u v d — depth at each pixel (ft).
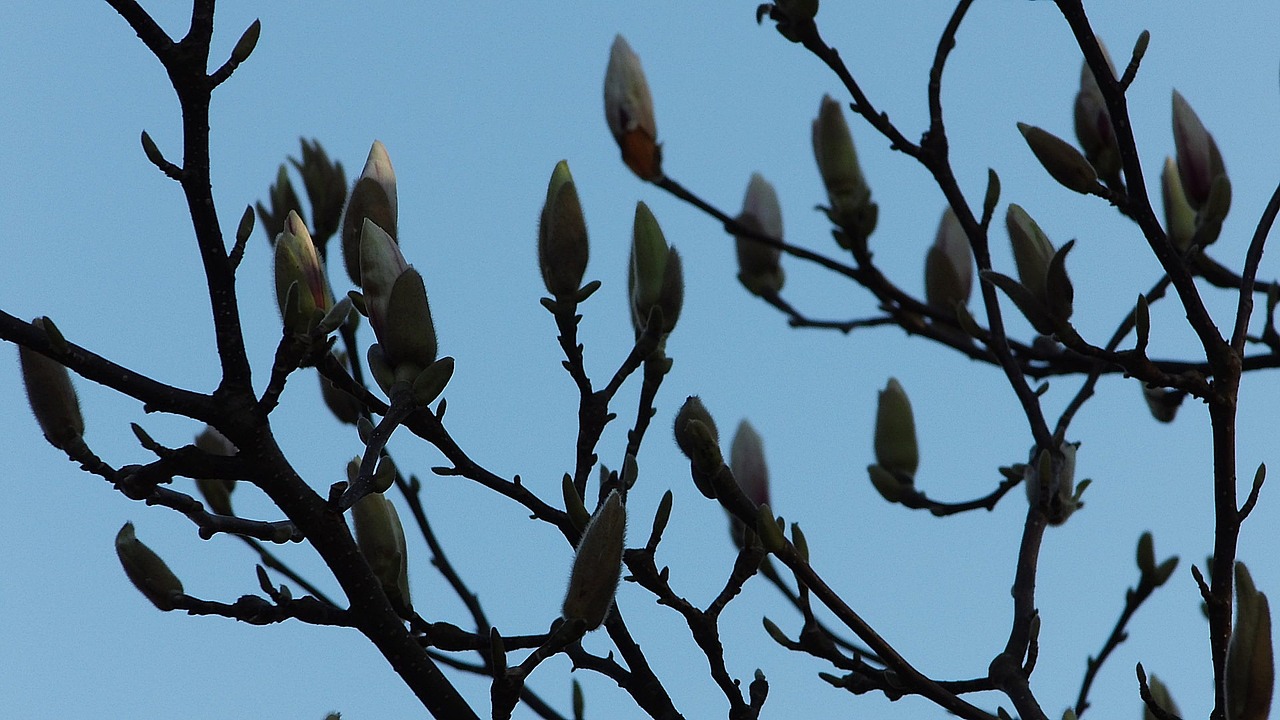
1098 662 8.96
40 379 8.50
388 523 8.68
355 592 8.45
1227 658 8.54
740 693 8.67
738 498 8.59
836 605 8.62
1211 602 8.62
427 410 8.59
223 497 8.88
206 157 8.35
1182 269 8.73
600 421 8.72
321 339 8.40
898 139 9.11
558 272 8.71
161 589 8.53
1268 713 8.52
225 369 8.37
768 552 8.59
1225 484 8.66
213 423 8.37
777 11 9.09
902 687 8.75
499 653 8.38
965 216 9.10
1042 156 8.80
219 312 8.36
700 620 8.64
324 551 8.44
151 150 8.34
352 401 8.93
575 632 8.41
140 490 8.39
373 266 8.49
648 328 8.74
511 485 8.66
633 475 8.71
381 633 8.46
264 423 8.38
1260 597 8.54
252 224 8.38
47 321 8.30
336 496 8.43
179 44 8.34
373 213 8.68
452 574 8.91
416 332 8.48
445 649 8.69
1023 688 8.84
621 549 8.43
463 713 8.48
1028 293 8.70
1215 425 8.70
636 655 8.74
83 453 8.52
